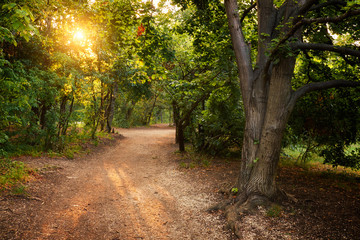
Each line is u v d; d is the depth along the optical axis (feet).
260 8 16.66
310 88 14.74
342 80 14.52
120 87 60.90
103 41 31.60
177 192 19.56
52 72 29.30
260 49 16.53
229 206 15.11
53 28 30.66
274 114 14.64
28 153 26.32
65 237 11.66
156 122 150.71
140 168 29.55
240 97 29.81
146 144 51.65
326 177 21.99
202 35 25.39
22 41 28.09
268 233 11.58
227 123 31.91
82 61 35.86
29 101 23.16
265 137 14.87
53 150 29.71
